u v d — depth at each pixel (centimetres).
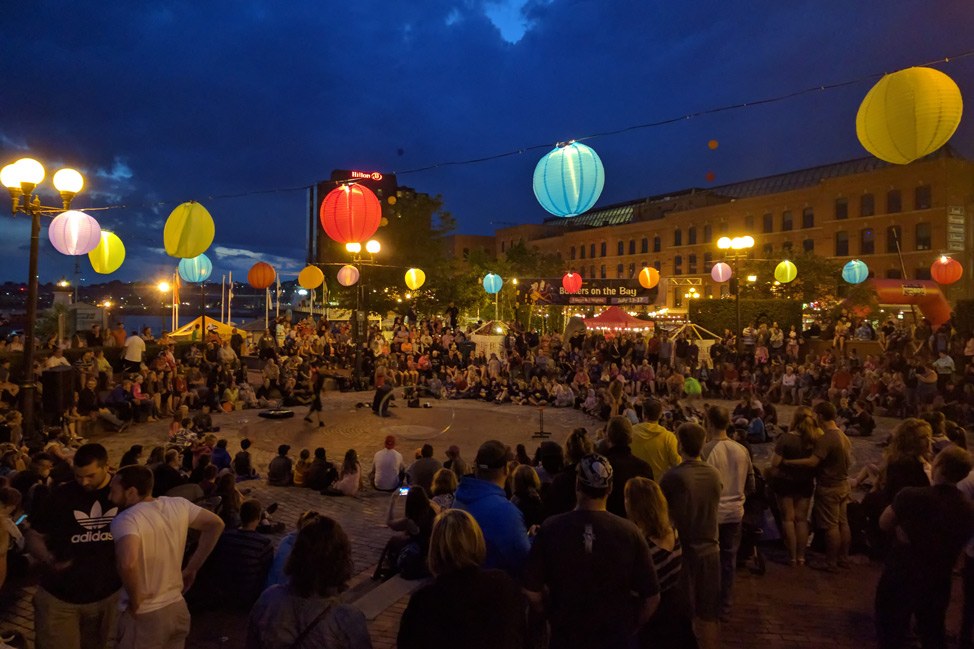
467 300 4622
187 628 372
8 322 5681
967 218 4822
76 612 384
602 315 3722
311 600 287
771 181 7131
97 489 396
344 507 1060
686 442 482
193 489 695
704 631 470
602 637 318
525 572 335
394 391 2514
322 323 3150
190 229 988
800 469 678
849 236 5356
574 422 2023
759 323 3172
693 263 6775
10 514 620
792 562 695
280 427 1841
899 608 466
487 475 408
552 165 777
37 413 1580
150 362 2300
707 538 473
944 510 453
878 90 628
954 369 2267
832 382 2294
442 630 274
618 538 324
